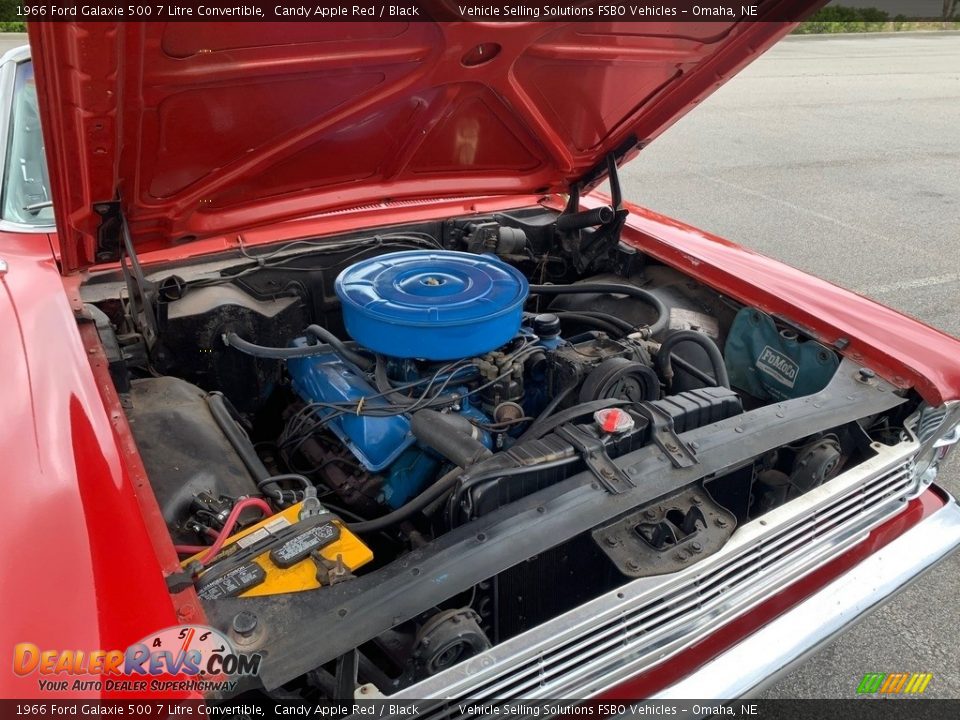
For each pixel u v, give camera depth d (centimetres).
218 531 146
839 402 176
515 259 269
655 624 141
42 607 108
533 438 162
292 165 190
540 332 206
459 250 269
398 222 262
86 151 134
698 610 146
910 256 524
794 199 647
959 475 290
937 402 175
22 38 1036
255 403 227
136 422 171
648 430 160
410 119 191
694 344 226
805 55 1538
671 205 624
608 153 240
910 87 1202
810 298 219
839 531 169
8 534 118
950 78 1286
